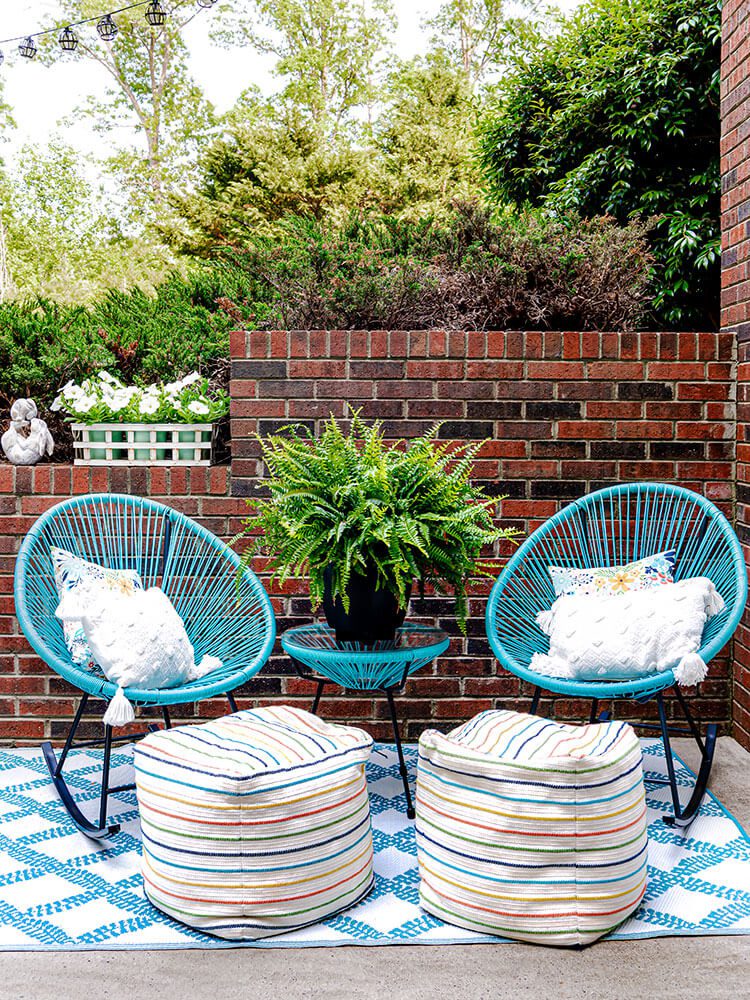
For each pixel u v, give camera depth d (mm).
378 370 3316
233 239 13820
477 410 3322
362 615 2746
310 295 4004
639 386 3334
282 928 2078
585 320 3857
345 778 2180
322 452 2756
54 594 2924
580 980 1880
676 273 6180
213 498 3322
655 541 3338
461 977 1895
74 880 2342
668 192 6207
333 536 2646
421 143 14703
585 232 4281
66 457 4035
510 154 7191
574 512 3158
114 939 2049
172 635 2602
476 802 2080
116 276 16359
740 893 2256
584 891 2018
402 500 2670
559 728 2322
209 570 3234
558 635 2742
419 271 4156
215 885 2051
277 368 3318
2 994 1825
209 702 3355
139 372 4246
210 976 1900
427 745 2193
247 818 2041
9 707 3336
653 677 2543
